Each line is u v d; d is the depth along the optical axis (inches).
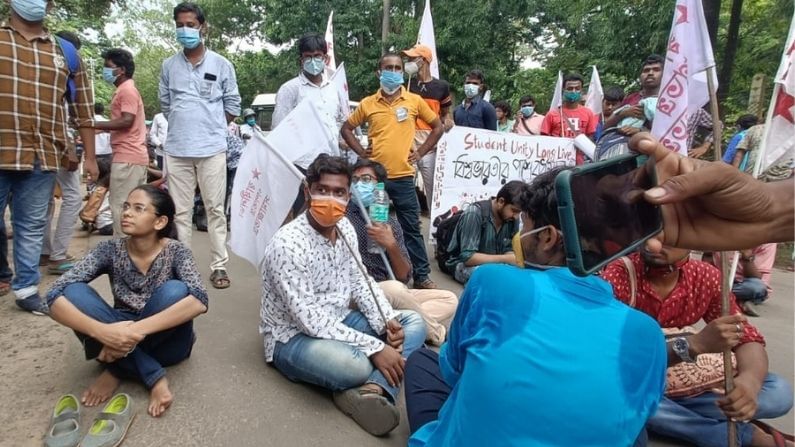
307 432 87.7
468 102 255.9
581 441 46.1
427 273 166.9
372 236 128.8
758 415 89.2
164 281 98.5
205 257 188.1
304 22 634.8
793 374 121.4
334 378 91.0
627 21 386.3
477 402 49.3
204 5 888.3
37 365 101.8
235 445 82.5
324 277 101.6
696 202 37.4
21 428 82.4
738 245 37.2
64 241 157.6
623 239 39.8
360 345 93.7
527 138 225.0
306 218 100.7
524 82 625.6
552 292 50.9
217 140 152.3
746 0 426.3
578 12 482.6
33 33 119.9
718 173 33.2
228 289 153.8
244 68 837.2
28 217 122.4
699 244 38.1
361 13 646.5
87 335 87.8
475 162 215.6
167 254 98.7
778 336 146.1
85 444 76.8
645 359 48.5
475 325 54.2
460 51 574.9
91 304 89.2
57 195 246.5
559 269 53.8
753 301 166.6
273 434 86.2
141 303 98.5
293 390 100.1
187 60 149.2
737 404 75.6
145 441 81.4
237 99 159.3
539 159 229.9
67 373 99.8
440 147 207.6
